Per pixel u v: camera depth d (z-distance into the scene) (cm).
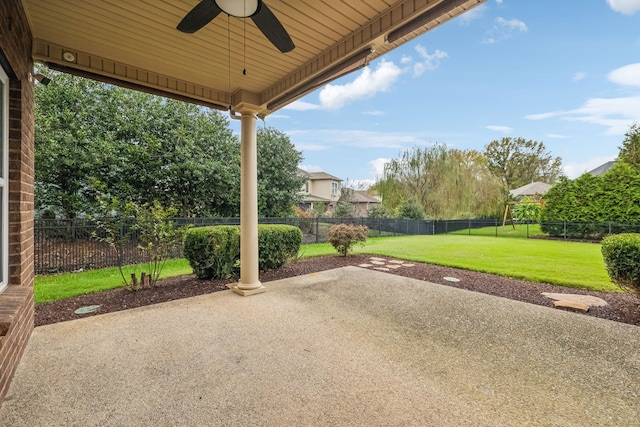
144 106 1156
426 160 1758
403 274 626
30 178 312
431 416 193
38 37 330
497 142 3083
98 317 369
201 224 944
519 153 3028
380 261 787
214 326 343
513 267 675
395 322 360
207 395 214
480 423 186
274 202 1543
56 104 980
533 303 430
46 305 415
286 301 439
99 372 245
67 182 988
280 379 236
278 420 188
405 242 1225
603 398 213
